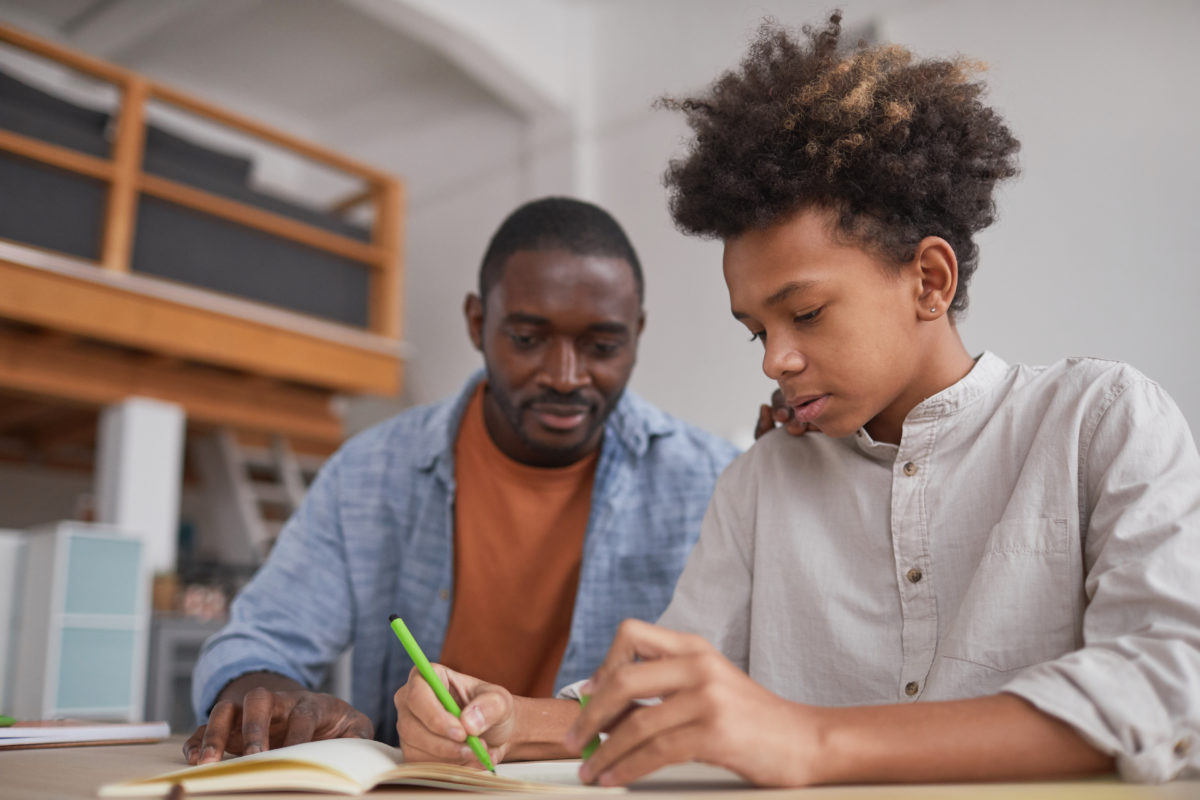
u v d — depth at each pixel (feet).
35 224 11.71
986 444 2.87
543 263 4.11
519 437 4.39
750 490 3.34
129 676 11.01
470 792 1.95
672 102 3.25
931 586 2.86
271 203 13.98
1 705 10.58
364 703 4.63
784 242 2.58
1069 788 1.69
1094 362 2.78
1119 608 2.18
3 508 18.52
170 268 12.80
